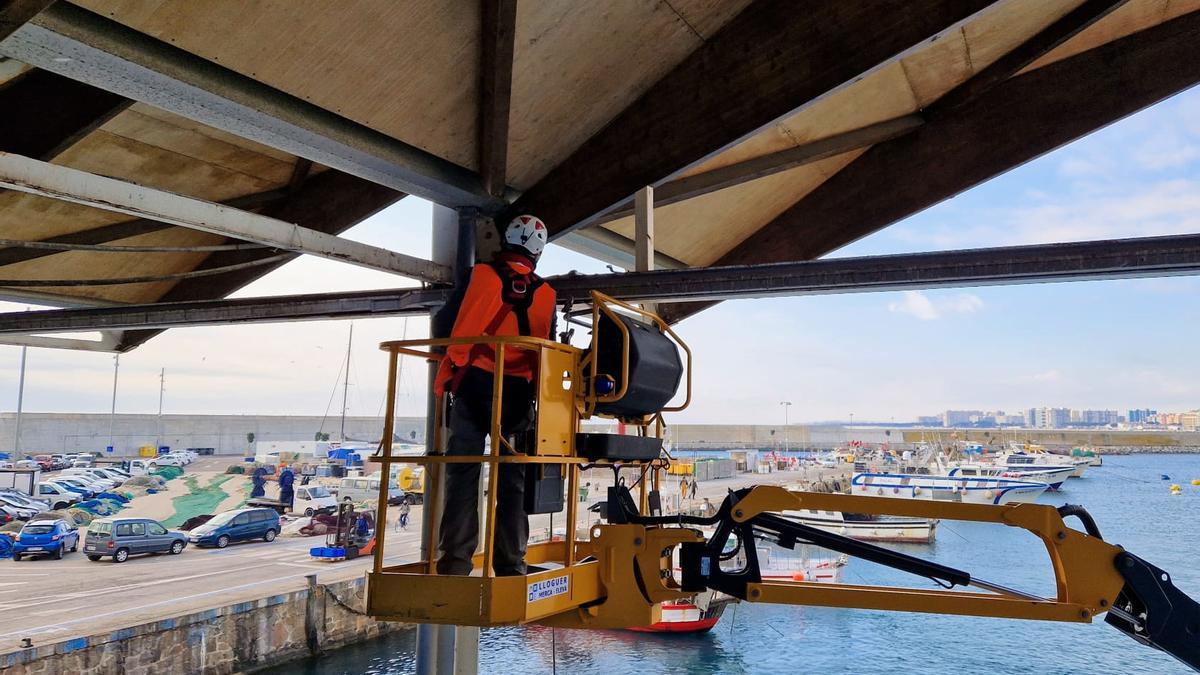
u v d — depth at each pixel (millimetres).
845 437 198875
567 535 4734
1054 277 6602
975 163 10648
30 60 5164
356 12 5684
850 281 7223
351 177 10586
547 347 4477
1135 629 4375
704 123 7332
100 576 31359
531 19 6344
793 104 6793
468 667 8125
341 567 33938
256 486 58406
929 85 10297
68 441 100500
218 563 35031
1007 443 174750
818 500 4621
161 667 23141
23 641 20406
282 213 11273
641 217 8219
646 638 36906
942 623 40594
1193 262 6047
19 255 10906
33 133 7848
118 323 10156
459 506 4801
